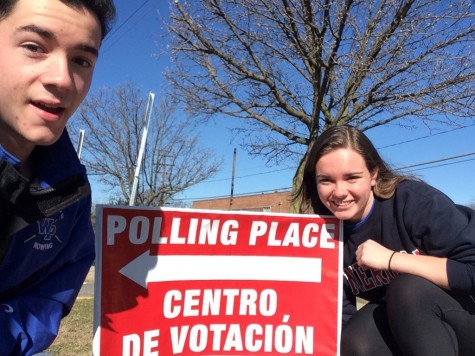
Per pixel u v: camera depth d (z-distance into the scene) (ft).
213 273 3.43
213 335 3.42
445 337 3.00
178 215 3.34
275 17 9.74
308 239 3.63
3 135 2.33
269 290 3.54
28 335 2.44
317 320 3.59
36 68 2.11
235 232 3.48
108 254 3.16
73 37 2.13
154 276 3.27
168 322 3.30
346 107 10.52
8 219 2.30
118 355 3.14
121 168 30.78
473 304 3.13
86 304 11.03
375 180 3.50
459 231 3.10
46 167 2.45
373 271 3.59
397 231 3.41
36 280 2.70
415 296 3.03
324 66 9.64
